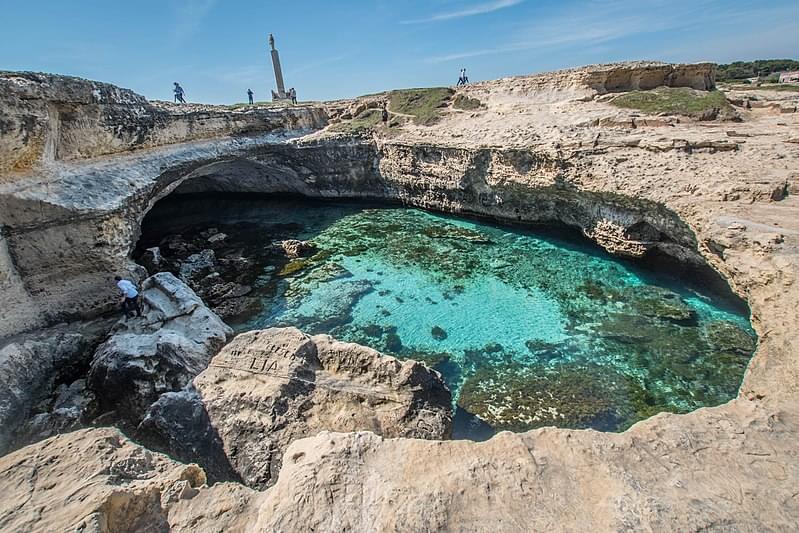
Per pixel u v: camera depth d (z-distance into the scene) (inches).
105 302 755.4
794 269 499.5
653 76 1312.7
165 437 461.1
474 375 634.8
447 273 949.2
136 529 246.2
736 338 671.1
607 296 816.9
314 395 478.9
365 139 1445.6
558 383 611.8
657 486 264.5
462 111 1505.9
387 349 697.6
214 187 1670.8
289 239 1195.9
